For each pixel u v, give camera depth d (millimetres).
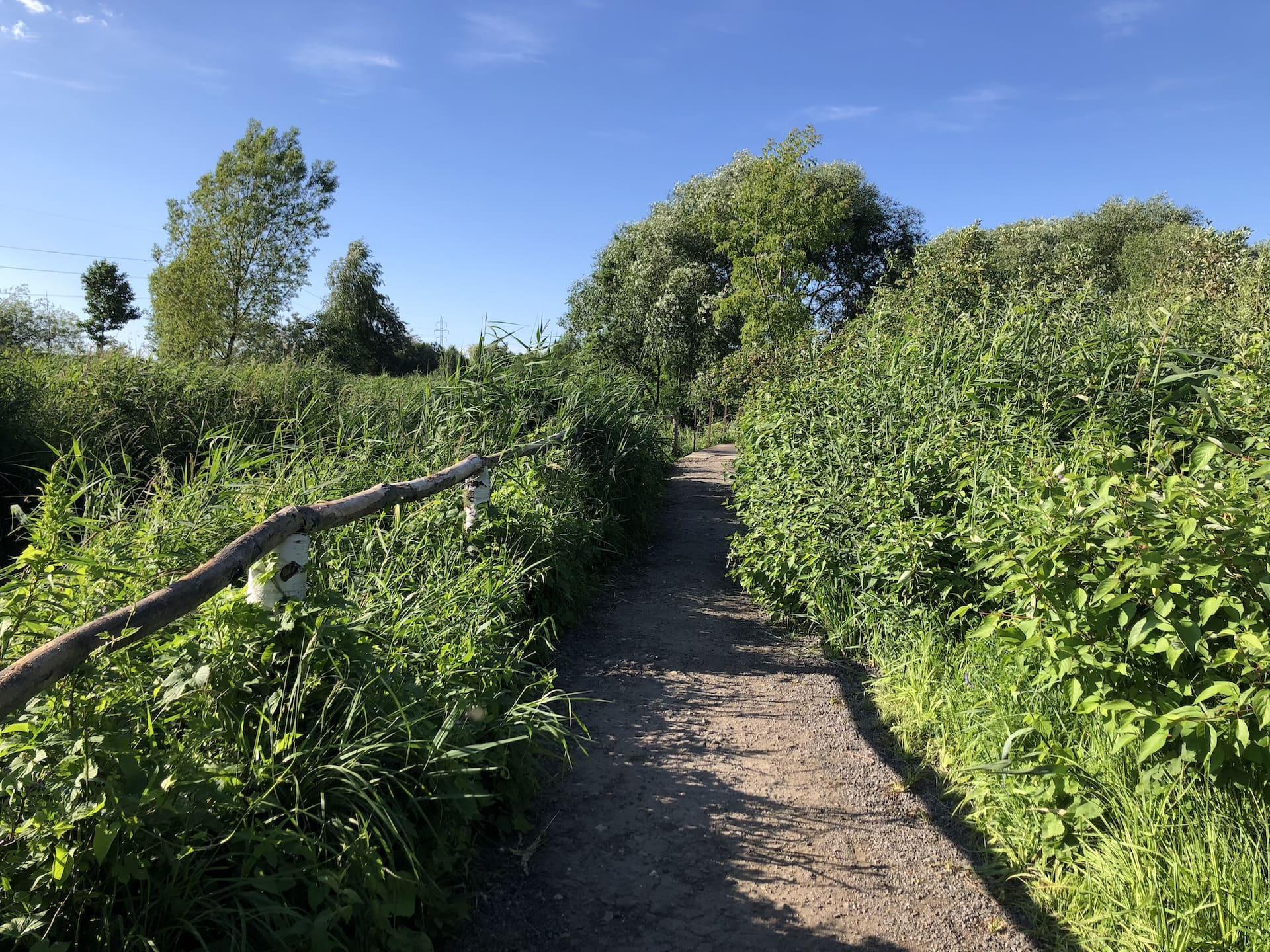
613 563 7602
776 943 2557
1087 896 2605
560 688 4605
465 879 2791
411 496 4004
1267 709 2258
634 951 2504
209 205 28328
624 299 23344
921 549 4609
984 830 3168
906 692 4262
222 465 4879
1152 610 2590
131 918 1906
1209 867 2385
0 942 1694
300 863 2211
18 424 7703
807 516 5703
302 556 2805
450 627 3705
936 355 6309
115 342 12102
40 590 2223
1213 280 8922
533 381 7922
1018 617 2973
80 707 1957
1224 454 3307
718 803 3410
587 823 3230
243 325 28719
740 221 21156
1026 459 4395
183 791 2061
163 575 2701
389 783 2594
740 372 15516
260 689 2543
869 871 2947
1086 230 29688
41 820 1760
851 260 34906
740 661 5164
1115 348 5418
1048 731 2988
